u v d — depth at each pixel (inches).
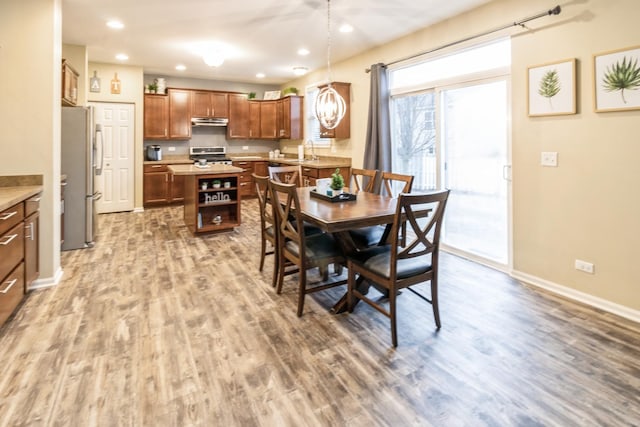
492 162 146.9
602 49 104.8
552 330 96.1
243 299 116.0
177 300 114.9
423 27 168.6
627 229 102.8
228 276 136.6
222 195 205.5
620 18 100.6
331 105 153.5
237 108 310.8
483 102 148.8
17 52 119.0
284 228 113.0
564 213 117.6
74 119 165.9
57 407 67.2
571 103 112.6
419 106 181.0
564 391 72.2
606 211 107.0
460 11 149.1
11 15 118.1
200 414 66.1
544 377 76.7
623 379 75.6
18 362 80.8
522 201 130.0
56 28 124.3
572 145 113.9
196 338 92.2
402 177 137.3
